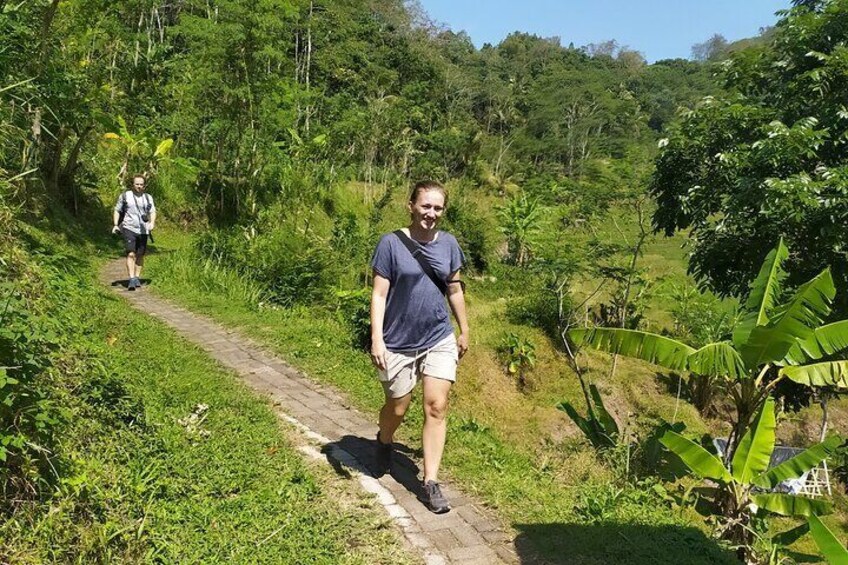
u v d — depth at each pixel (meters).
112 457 3.77
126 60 17.41
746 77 11.48
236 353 6.99
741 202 9.51
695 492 6.27
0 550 2.79
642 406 13.75
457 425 5.79
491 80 66.19
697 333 15.56
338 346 7.81
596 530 3.85
